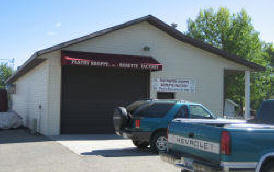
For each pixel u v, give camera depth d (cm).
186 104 1094
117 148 1173
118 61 1550
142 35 1762
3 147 1158
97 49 1642
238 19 3869
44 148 1142
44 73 1595
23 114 2186
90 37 1574
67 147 1169
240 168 540
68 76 1558
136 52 1742
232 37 3766
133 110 1139
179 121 675
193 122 650
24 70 1984
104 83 1628
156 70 1662
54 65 1533
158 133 1052
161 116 1063
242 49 3747
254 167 546
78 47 1594
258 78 4197
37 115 1717
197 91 1897
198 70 1905
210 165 552
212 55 1948
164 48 1816
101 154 1038
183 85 1855
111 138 1442
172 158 656
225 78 3722
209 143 570
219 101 1956
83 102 1580
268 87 4534
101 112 1614
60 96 1542
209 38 3906
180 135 656
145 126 1055
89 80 1598
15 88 2608
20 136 1480
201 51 1917
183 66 1862
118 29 1662
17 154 1024
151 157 996
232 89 3716
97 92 1611
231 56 1933
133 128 1064
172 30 1786
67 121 1550
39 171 798
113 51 1683
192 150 614
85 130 1579
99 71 1620
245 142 545
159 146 1049
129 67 1545
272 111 733
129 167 850
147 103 1091
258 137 554
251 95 4109
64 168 830
